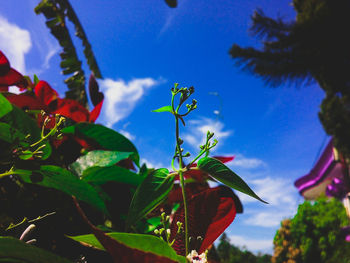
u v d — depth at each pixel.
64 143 0.48
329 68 9.98
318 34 9.85
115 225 0.42
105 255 0.35
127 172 0.41
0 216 0.35
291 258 9.66
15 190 0.39
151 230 0.44
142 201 0.26
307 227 9.74
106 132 0.46
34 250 0.19
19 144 0.30
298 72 10.42
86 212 0.41
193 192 0.54
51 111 0.48
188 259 0.23
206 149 0.26
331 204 10.23
